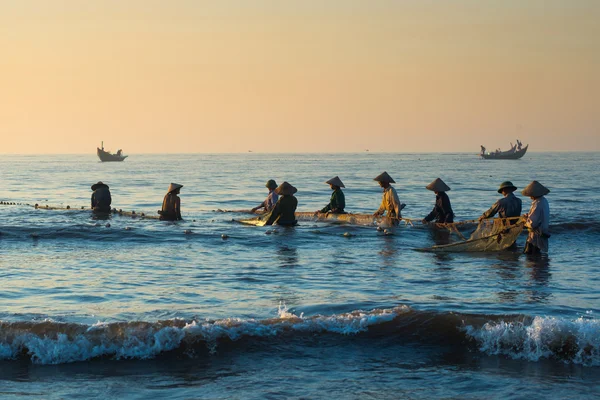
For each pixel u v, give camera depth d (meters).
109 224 18.25
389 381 6.76
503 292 10.62
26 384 6.61
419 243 16.44
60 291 10.47
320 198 35.69
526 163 141.00
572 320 8.10
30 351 7.38
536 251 14.90
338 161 171.38
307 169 99.44
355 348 7.72
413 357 7.47
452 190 43.97
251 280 11.59
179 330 7.68
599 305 9.70
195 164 137.50
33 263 13.21
